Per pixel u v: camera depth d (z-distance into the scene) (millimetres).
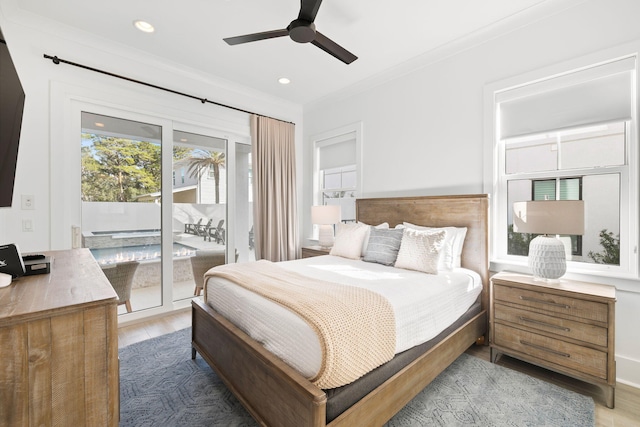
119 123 2980
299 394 1166
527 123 2477
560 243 2096
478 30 2592
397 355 1574
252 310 1618
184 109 3381
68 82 2635
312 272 2322
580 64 2160
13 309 861
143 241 3141
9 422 833
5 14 2268
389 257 2660
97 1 2217
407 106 3289
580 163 2271
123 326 2943
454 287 2100
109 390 986
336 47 2107
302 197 4633
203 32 2621
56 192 2596
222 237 3795
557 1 2211
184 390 1879
